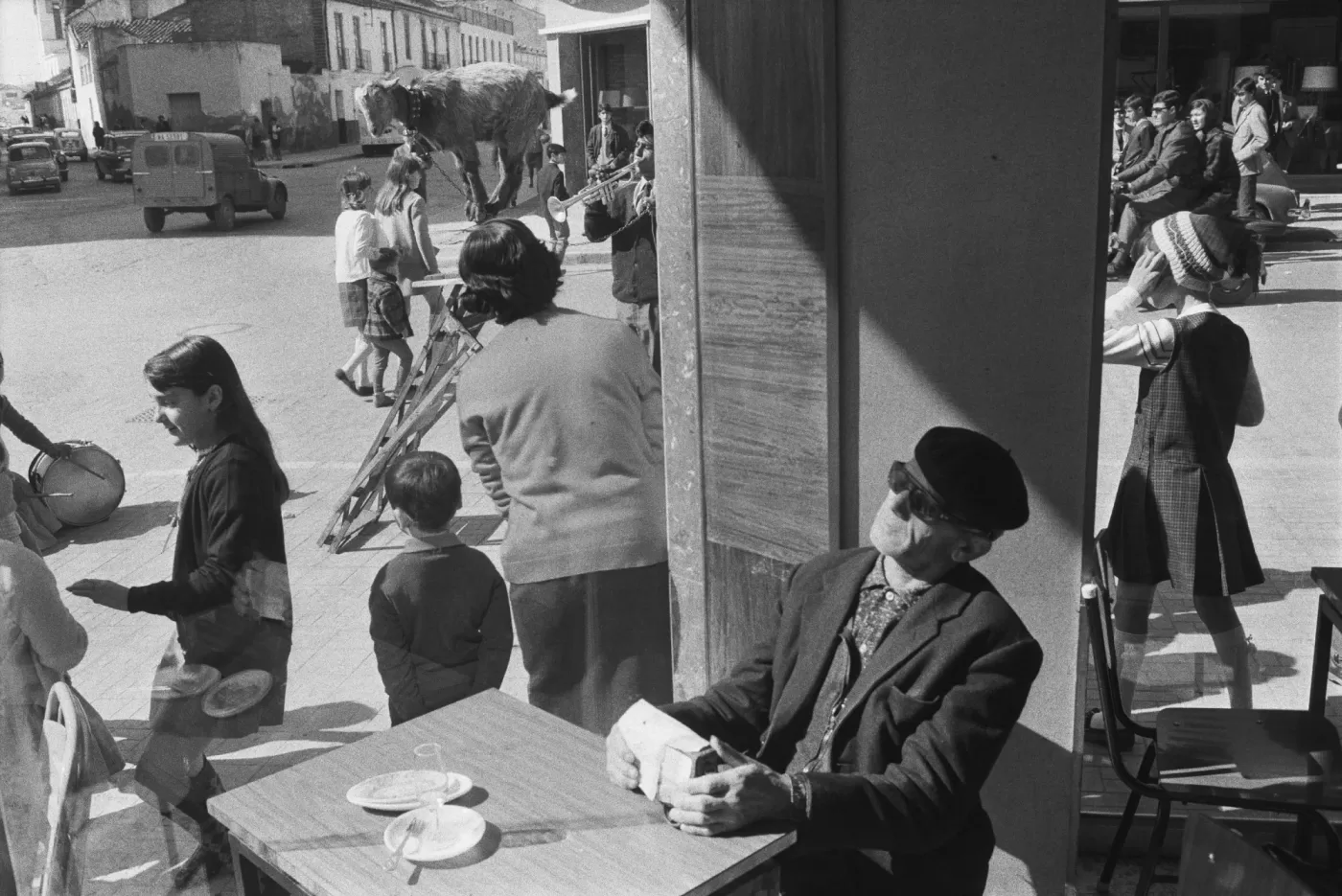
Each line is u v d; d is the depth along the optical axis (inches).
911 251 105.2
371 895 66.3
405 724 84.9
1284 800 104.2
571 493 96.3
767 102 105.1
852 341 108.4
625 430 97.7
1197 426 133.1
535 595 95.1
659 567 105.3
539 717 86.0
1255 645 163.3
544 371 87.4
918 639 79.1
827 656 82.8
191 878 83.8
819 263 107.0
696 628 116.8
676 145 106.5
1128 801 117.4
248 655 80.7
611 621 101.3
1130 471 138.4
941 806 75.4
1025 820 113.8
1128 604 140.6
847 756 79.9
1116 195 220.4
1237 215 223.0
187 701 79.6
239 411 73.9
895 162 103.7
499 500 92.0
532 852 70.0
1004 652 78.5
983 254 103.5
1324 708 118.9
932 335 106.4
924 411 108.3
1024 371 104.9
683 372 110.6
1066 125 99.1
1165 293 132.3
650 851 70.0
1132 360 133.0
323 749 85.1
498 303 85.2
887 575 83.3
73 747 74.8
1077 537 106.8
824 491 111.1
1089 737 143.8
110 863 82.5
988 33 99.0
